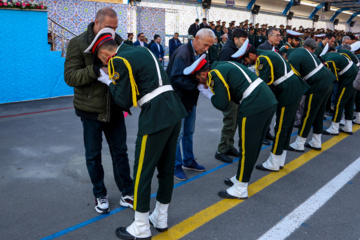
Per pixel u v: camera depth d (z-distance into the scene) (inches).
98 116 94.7
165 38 576.7
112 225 96.5
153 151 83.3
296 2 813.2
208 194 118.3
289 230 95.1
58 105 269.0
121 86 79.4
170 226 96.9
